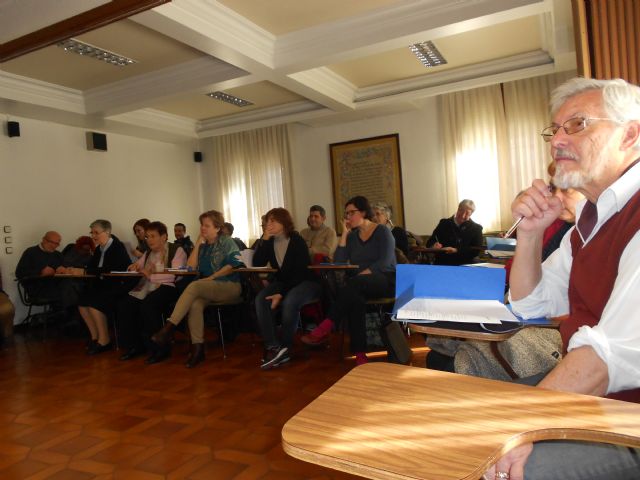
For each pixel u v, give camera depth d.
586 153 0.98
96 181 6.79
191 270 3.86
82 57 4.83
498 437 0.56
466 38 5.01
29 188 5.92
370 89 6.43
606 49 2.31
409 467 0.51
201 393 2.80
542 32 4.88
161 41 4.60
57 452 2.10
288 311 3.28
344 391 0.71
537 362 1.38
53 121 6.18
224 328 4.15
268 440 2.11
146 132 7.15
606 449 0.78
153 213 7.70
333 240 5.23
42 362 3.86
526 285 1.16
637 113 0.95
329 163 7.64
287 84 5.37
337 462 0.53
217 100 6.63
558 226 1.70
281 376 3.03
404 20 4.21
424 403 0.66
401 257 3.82
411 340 3.78
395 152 7.10
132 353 3.77
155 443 2.13
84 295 4.12
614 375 0.79
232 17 4.18
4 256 5.61
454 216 5.48
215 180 8.51
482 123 6.40
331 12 4.28
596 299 0.95
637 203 0.89
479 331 1.05
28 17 3.26
